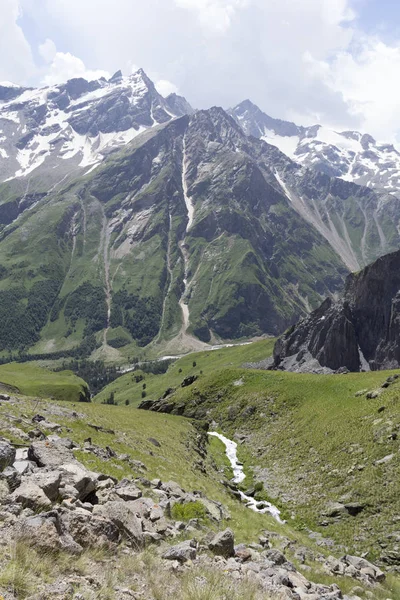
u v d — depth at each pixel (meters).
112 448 38.28
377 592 22.16
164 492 25.61
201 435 87.75
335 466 62.47
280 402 98.62
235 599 10.83
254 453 80.81
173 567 12.50
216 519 25.47
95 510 13.95
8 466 15.16
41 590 8.36
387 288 198.25
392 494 50.88
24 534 9.90
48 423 36.78
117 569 10.91
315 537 49.03
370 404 74.94
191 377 138.38
